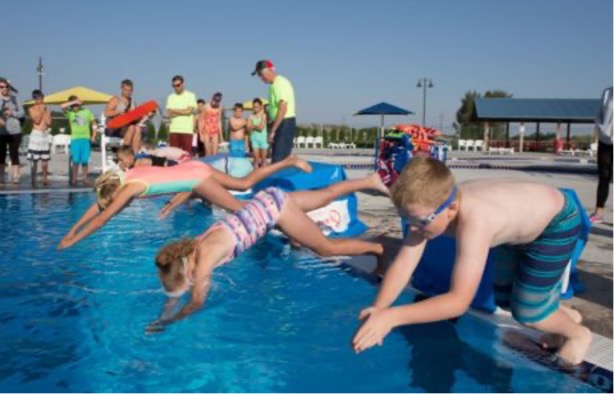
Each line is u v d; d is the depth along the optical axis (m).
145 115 10.70
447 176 2.41
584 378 2.97
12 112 11.23
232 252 3.78
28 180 12.00
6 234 6.46
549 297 2.97
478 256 2.47
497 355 3.31
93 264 5.23
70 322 3.81
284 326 3.75
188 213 8.12
